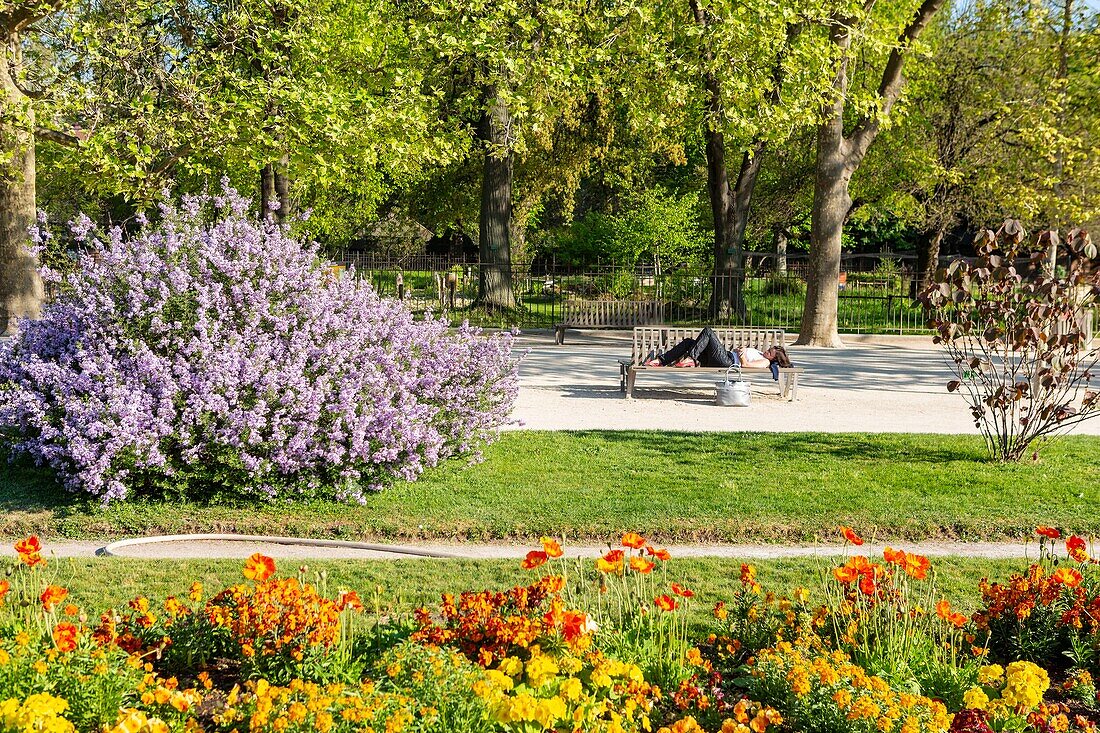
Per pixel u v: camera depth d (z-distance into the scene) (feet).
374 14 69.26
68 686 12.24
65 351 29.58
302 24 62.69
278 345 28.58
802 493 28.84
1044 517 26.73
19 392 27.78
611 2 68.59
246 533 25.39
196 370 27.68
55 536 24.88
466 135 80.94
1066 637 16.42
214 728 12.81
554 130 100.48
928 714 12.39
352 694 12.12
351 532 25.26
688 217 120.47
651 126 69.67
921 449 35.53
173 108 57.77
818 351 71.15
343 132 56.65
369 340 30.63
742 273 88.63
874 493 28.99
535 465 32.22
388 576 21.27
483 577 21.18
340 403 27.94
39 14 55.93
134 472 26.76
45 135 58.08
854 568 15.51
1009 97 81.87
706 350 48.32
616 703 12.82
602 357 66.03
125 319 28.48
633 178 129.29
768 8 61.98
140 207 56.95
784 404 46.62
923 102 90.94
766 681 13.96
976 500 28.32
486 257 96.58
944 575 21.74
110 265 29.60
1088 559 16.97
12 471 29.60
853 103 66.59
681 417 42.42
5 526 25.00
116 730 10.84
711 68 63.57
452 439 31.81
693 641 16.70
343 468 28.04
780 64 64.03
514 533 25.29
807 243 166.50
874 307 94.48
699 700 13.32
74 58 59.16
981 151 84.99
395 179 100.22
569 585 20.27
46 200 89.92
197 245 30.19
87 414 26.27
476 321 87.71
